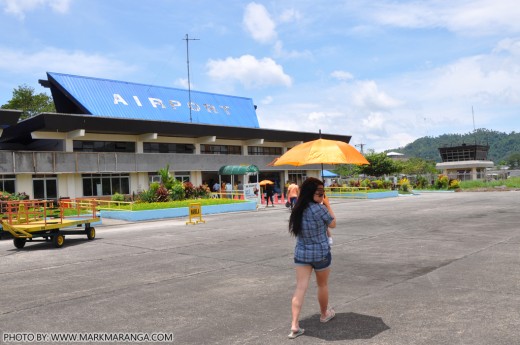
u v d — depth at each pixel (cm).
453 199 3219
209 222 2086
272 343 492
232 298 688
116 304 675
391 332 509
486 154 8425
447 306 598
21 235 1327
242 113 5225
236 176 4588
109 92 4034
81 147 3472
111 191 3525
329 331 521
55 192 3231
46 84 3812
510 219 1661
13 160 2894
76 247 1352
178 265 987
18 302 704
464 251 1012
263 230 1641
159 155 3697
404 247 1110
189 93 4416
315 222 519
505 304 595
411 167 9381
